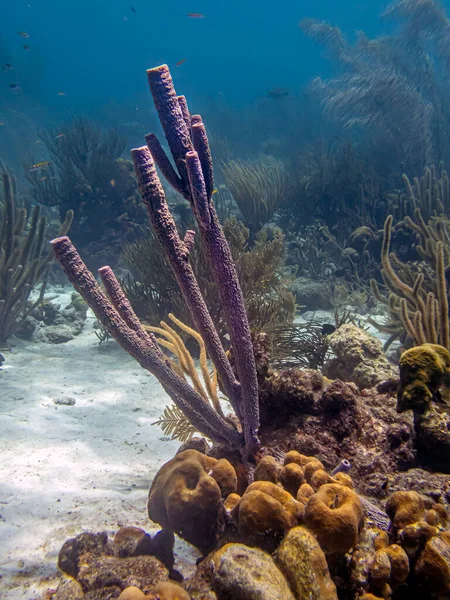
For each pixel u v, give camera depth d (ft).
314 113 84.74
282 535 5.20
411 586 5.22
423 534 5.25
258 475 6.56
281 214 42.01
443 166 46.85
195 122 6.00
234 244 22.22
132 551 6.41
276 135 87.45
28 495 8.79
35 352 20.51
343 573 5.14
